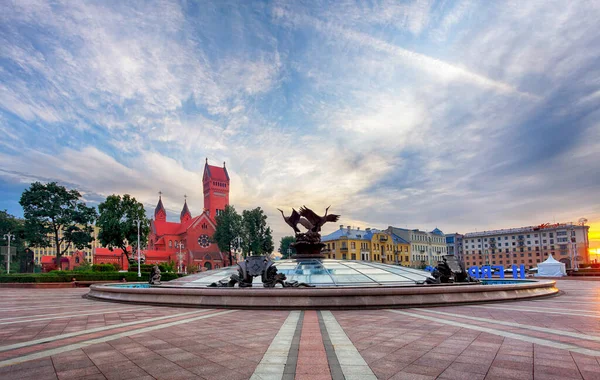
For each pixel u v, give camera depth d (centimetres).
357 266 2061
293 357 654
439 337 804
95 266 4828
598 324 945
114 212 6019
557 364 589
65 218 6944
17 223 8188
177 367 599
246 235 9656
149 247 11788
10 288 3459
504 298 1502
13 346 751
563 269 4356
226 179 13138
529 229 10950
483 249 11931
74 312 1320
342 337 817
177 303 1448
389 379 530
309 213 2364
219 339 808
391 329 906
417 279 1875
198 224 10631
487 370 566
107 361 635
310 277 1831
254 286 1625
